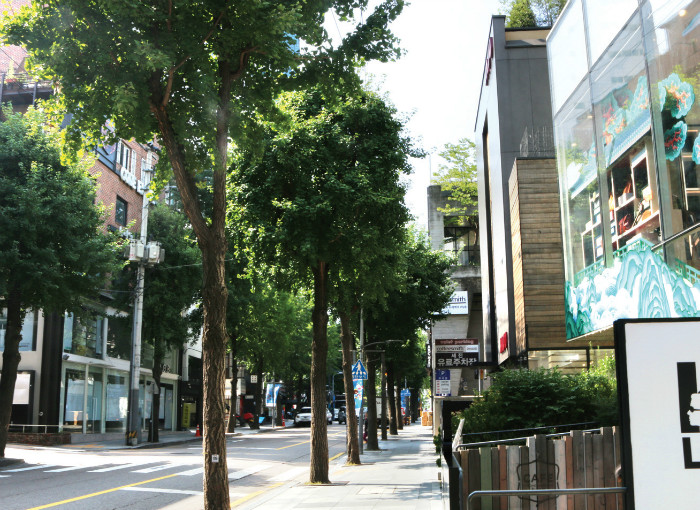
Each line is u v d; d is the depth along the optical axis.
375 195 16.30
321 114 17.05
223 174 10.20
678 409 3.12
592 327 16.09
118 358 41.41
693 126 10.68
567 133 18.19
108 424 40.12
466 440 10.84
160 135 10.77
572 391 11.38
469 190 49.47
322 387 17.02
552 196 22.83
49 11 9.29
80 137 10.54
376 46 11.38
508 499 7.70
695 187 10.63
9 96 34.81
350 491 14.53
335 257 17.12
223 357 9.69
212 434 9.43
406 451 29.94
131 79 9.35
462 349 27.78
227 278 41.84
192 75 9.83
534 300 22.19
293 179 16.58
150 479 17.55
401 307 31.61
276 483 17.50
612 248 14.70
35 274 20.78
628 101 13.55
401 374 54.75
